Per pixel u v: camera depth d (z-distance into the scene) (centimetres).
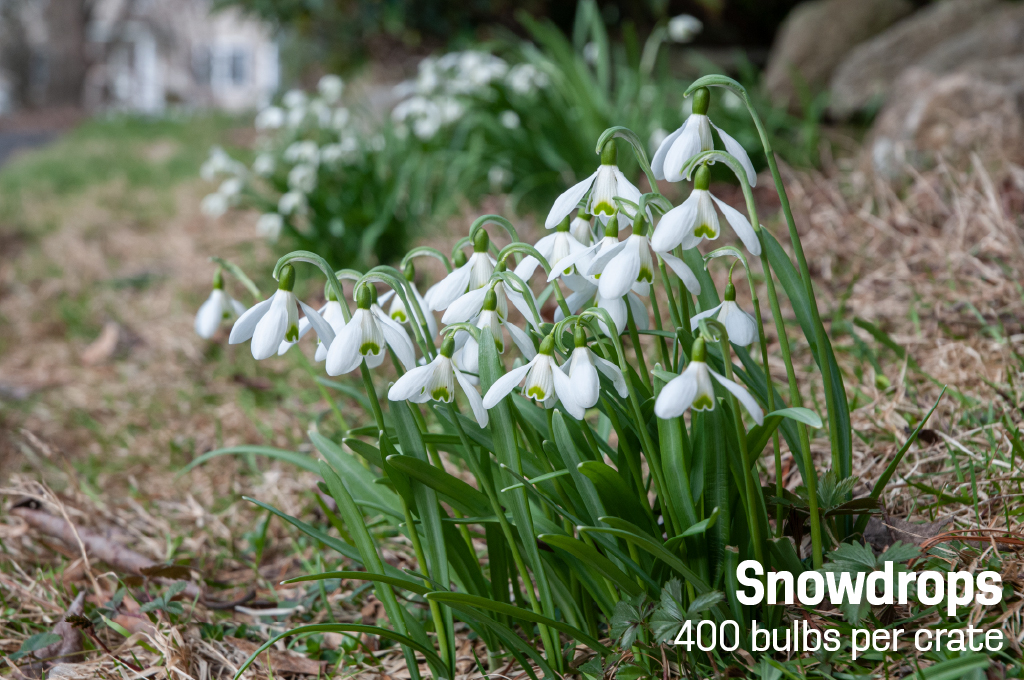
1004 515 69
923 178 119
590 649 67
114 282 186
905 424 79
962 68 145
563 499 65
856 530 66
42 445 89
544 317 115
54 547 80
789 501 63
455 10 302
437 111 175
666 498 62
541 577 63
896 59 183
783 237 125
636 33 284
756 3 265
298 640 74
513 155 164
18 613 76
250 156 294
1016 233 93
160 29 1102
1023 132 125
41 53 1198
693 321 59
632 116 162
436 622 65
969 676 59
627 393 61
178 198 272
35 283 193
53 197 300
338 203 163
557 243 61
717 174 161
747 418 67
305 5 323
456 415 62
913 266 105
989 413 77
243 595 79
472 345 63
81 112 955
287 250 174
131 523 87
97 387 133
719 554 62
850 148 169
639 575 62
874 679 61
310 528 65
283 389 119
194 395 124
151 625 72
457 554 66
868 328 81
